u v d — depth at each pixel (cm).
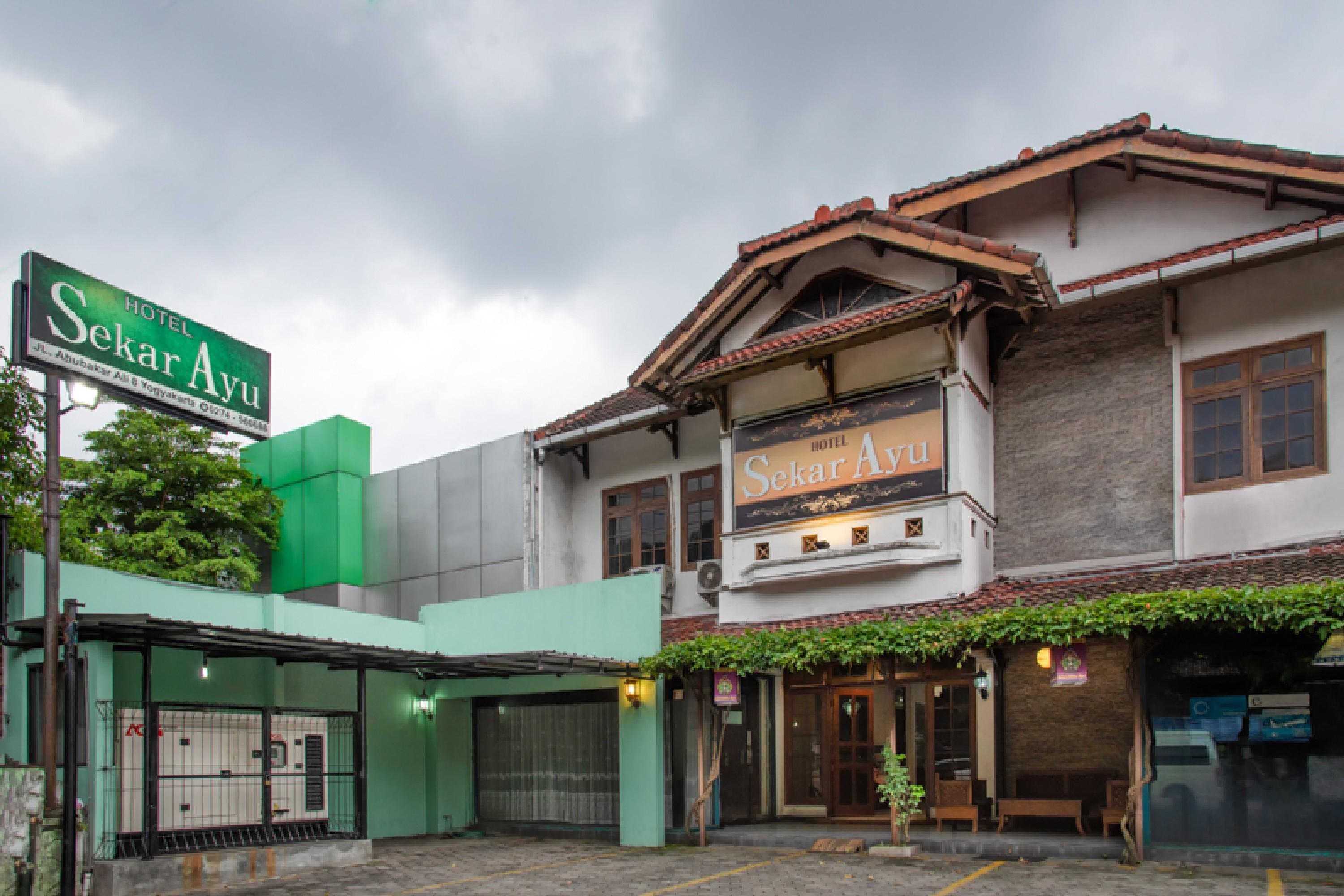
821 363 1392
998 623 1056
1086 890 911
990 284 1302
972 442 1332
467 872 1129
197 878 1034
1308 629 948
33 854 928
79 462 1922
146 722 1022
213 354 1295
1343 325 1168
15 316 1050
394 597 1888
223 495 1909
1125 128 1259
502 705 1605
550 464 1788
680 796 1368
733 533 1478
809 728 1539
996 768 1377
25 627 1009
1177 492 1257
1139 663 1052
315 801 1270
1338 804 961
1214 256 1191
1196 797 1028
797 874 1057
